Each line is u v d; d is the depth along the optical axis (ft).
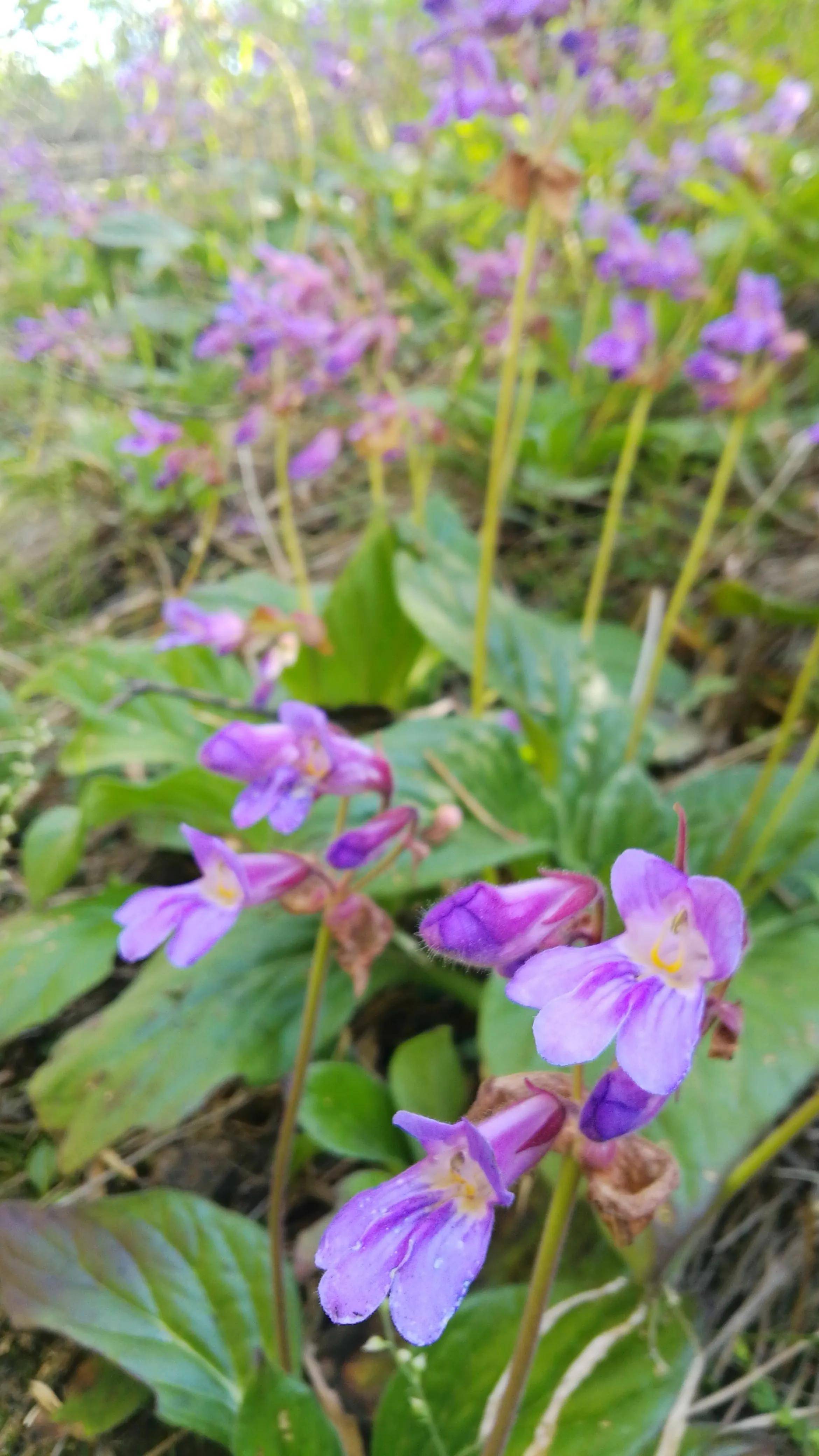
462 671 1.04
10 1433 0.52
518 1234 0.55
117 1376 0.53
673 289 0.98
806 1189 0.61
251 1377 0.49
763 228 1.06
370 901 0.48
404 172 1.71
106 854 0.89
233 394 1.51
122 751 0.83
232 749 0.49
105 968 0.68
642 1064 0.29
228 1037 0.62
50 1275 0.51
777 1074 0.53
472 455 1.30
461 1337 0.48
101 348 1.48
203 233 1.86
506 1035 0.56
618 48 1.30
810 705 0.93
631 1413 0.45
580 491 1.19
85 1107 0.60
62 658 0.90
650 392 0.85
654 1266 0.46
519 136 1.21
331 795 0.63
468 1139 0.29
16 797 0.77
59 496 1.31
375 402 0.91
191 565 1.11
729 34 1.62
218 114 1.78
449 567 0.87
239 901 0.47
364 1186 0.55
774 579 1.07
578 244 1.44
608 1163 0.33
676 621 1.03
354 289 1.26
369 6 2.08
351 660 0.93
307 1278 0.57
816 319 1.34
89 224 1.73
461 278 1.19
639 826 0.67
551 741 0.79
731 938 0.31
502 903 0.35
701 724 0.98
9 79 2.01
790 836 0.75
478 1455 0.45
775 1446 0.49
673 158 1.26
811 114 1.47
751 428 1.19
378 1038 0.72
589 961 0.32
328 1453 0.42
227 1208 0.63
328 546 1.24
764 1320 0.56
